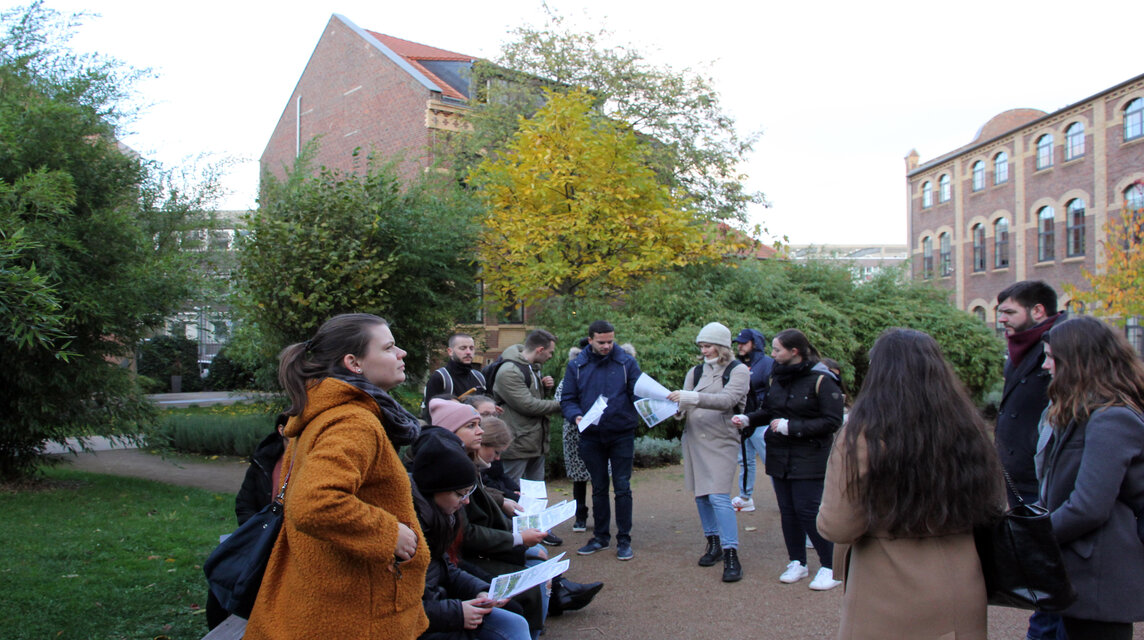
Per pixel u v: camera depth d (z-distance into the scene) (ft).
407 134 75.31
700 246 42.37
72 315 25.81
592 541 21.07
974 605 8.11
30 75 29.07
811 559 19.89
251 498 11.45
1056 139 108.37
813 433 16.84
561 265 38.34
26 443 29.27
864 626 8.34
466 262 38.47
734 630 15.12
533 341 21.90
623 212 40.27
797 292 51.42
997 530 8.26
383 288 33.53
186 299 30.94
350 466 7.34
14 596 15.47
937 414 8.12
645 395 19.24
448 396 14.20
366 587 7.63
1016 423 13.50
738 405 19.12
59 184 24.99
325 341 8.38
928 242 142.51
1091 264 101.65
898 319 54.54
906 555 8.23
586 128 40.75
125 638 13.74
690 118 65.31
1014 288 13.80
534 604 13.26
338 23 85.71
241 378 54.13
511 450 21.11
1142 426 9.09
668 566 19.51
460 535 12.50
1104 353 9.62
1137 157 94.38
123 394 29.96
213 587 8.64
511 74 62.23
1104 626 9.22
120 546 20.17
